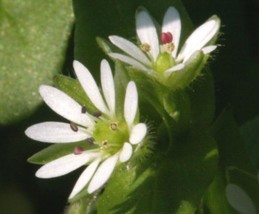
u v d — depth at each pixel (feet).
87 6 0.21
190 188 0.19
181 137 0.20
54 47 0.23
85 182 0.18
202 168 0.19
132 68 0.19
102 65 0.19
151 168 0.20
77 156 0.19
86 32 0.21
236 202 0.19
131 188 0.19
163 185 0.19
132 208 0.19
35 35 0.23
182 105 0.20
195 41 0.20
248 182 0.19
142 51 0.20
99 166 0.19
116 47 0.20
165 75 0.19
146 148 0.19
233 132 0.20
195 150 0.20
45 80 0.23
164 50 0.20
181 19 0.21
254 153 0.22
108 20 0.21
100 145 0.19
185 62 0.19
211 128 0.20
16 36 0.23
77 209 0.20
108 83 0.19
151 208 0.19
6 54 0.23
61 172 0.19
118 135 0.19
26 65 0.23
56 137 0.19
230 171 0.19
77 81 0.19
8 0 0.23
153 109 0.20
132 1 0.21
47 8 0.23
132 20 0.21
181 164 0.20
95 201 0.20
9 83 0.23
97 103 0.19
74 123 0.19
